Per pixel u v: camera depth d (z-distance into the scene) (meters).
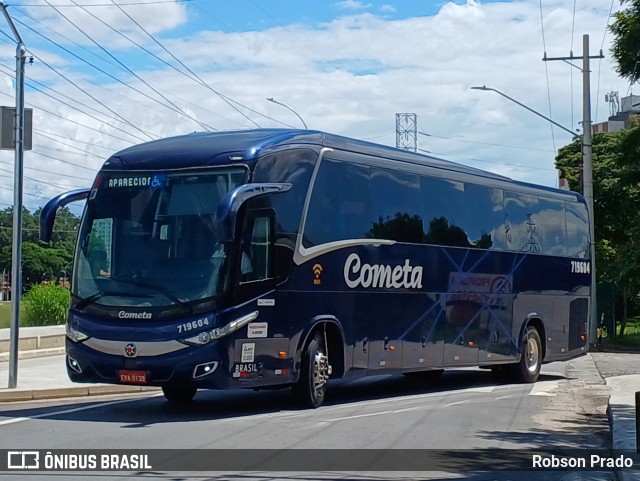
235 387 13.42
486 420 14.34
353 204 15.92
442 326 18.38
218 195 13.60
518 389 19.83
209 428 12.53
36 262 63.94
